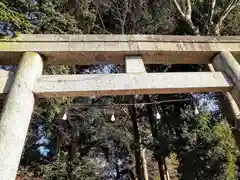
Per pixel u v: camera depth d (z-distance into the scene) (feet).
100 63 12.24
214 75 11.24
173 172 41.50
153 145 31.55
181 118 28.94
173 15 32.53
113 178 43.11
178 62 12.75
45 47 11.32
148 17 33.32
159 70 36.09
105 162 43.09
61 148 39.55
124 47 11.69
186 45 12.15
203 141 23.99
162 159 36.29
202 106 28.25
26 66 10.46
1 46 11.08
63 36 11.68
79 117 38.27
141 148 36.78
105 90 10.24
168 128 30.89
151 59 12.27
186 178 24.86
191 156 24.77
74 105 34.01
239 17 30.14
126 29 34.88
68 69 25.12
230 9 28.14
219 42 12.51
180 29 33.37
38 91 10.01
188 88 10.71
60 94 10.25
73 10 28.53
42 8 23.38
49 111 27.66
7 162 7.75
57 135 37.73
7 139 8.18
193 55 12.34
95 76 10.59
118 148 42.57
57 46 11.38
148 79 10.70
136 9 33.86
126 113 38.60
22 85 9.77
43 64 11.53
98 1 32.83
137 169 36.27
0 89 9.88
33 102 9.92
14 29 16.72
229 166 22.22
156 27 33.42
